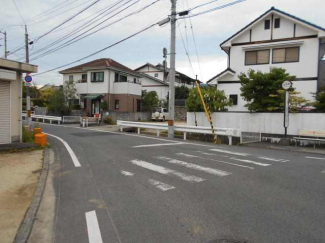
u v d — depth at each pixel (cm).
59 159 828
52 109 2789
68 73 3238
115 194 490
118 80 3050
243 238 320
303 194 476
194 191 496
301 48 1661
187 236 328
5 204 441
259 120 1304
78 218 391
